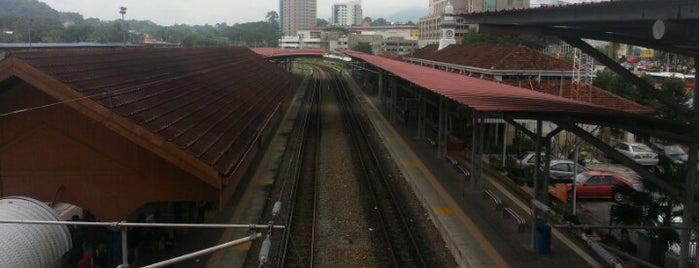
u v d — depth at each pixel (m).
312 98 50.91
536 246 13.06
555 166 21.11
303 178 20.67
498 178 21.33
